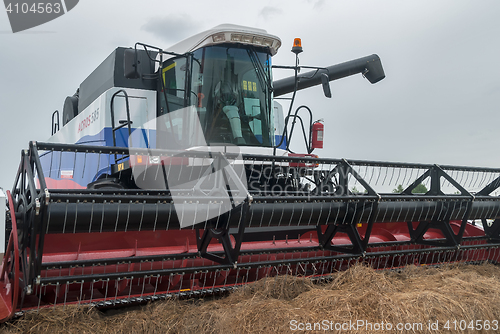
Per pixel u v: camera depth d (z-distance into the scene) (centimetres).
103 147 362
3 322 310
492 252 550
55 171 777
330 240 467
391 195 483
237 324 318
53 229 321
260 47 533
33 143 342
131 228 347
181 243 430
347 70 775
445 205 485
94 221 330
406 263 498
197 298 392
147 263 394
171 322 333
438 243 503
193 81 515
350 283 390
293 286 391
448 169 518
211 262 426
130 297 363
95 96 649
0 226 338
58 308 327
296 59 542
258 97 529
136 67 482
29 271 310
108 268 379
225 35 505
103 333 311
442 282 406
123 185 503
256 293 376
